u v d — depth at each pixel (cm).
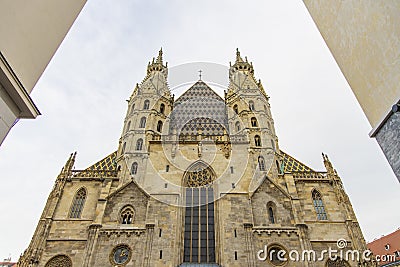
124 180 4100
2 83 641
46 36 769
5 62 613
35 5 703
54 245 3466
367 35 795
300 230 3484
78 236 3553
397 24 671
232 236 3356
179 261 3231
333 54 1008
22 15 662
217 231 3456
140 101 5284
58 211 3772
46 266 3322
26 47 692
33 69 732
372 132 805
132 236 3403
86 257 3219
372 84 802
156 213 3522
